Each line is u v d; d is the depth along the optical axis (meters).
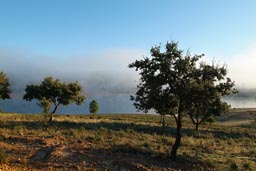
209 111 50.72
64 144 27.59
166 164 25.03
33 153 24.64
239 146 38.66
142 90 27.41
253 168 26.17
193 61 27.22
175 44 26.67
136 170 22.89
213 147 34.81
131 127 49.94
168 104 27.02
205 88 26.09
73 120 59.91
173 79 26.70
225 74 27.06
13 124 42.47
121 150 27.27
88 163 23.23
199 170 24.45
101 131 39.62
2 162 21.59
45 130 37.38
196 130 52.91
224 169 24.81
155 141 35.50
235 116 128.12
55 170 21.20
